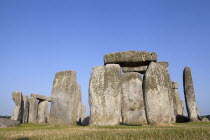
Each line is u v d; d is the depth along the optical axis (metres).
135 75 20.50
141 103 19.88
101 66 13.46
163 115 11.80
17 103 21.50
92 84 13.08
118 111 12.50
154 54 12.88
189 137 5.89
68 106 14.39
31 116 24.98
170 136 6.14
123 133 7.22
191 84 19.53
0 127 12.60
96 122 12.41
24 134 7.62
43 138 6.46
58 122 14.48
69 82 14.90
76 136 6.70
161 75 12.40
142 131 7.73
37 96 25.89
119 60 13.12
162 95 12.05
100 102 12.63
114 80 12.87
